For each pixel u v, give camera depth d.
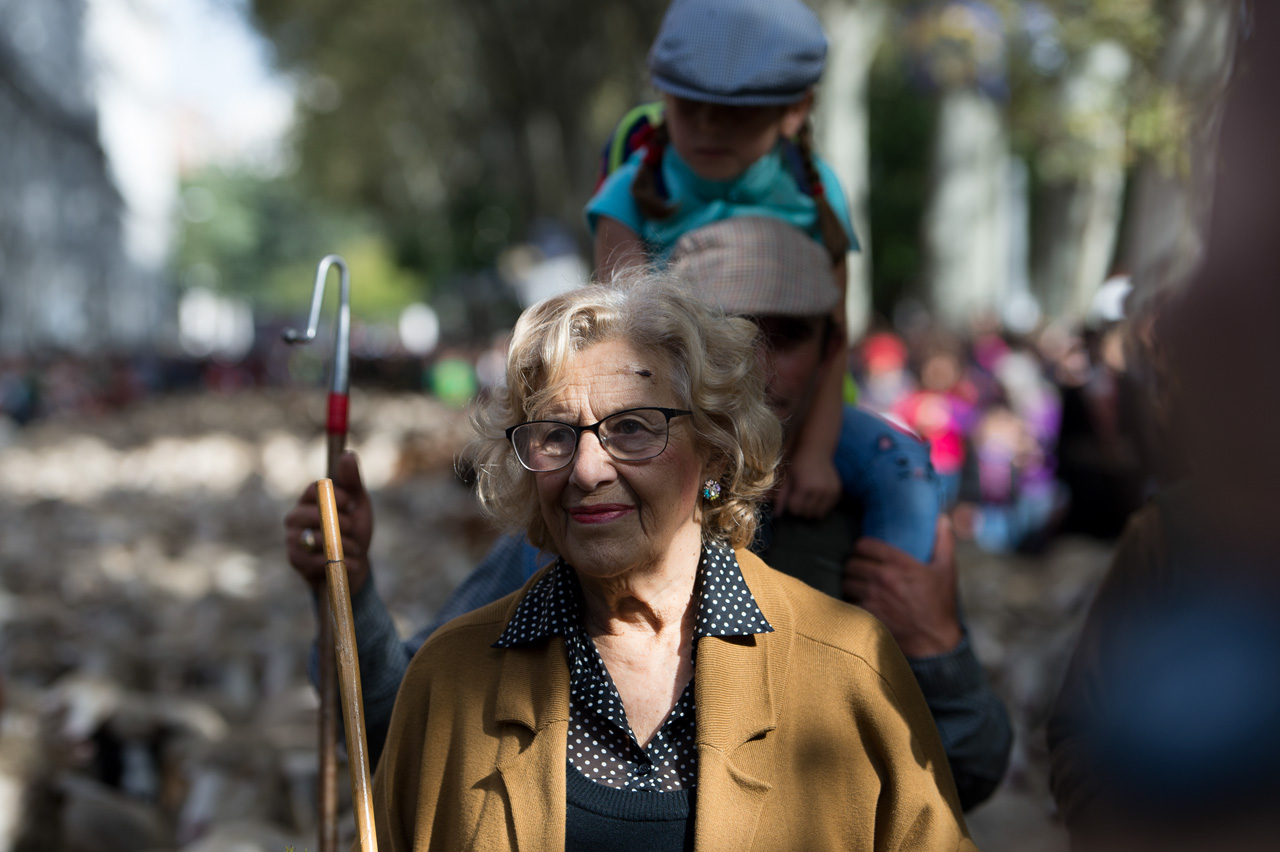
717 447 2.27
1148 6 10.56
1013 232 34.34
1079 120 11.55
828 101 17.69
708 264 2.76
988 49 13.56
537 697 2.21
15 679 6.67
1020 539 12.44
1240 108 1.17
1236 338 1.17
